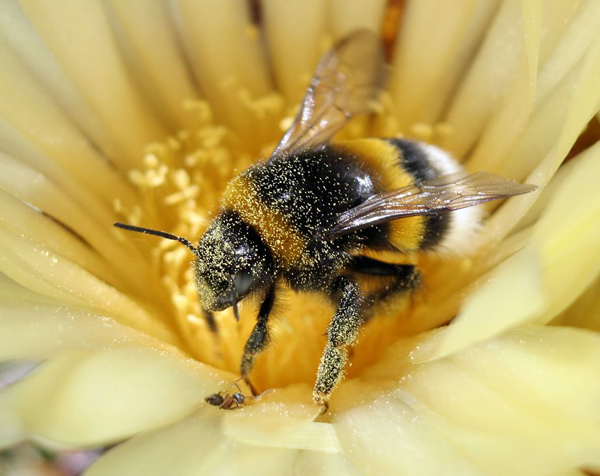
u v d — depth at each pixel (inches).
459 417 5.2
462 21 5.9
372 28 6.1
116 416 5.1
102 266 5.8
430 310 5.7
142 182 6.1
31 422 5.0
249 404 5.4
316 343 5.7
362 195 5.4
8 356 5.2
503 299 5.0
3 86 5.7
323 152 5.4
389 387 5.4
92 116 6.0
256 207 5.3
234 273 5.2
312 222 5.3
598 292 5.3
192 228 6.0
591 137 5.5
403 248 5.6
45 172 5.8
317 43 6.2
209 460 5.2
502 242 5.6
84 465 5.7
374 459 5.2
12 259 5.2
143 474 5.2
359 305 5.5
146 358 5.3
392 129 6.1
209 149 6.2
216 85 6.2
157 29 6.1
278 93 6.3
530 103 5.4
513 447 5.0
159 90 6.2
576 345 5.1
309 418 5.3
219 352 5.8
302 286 5.5
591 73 5.1
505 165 5.7
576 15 5.5
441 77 6.0
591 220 5.0
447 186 5.3
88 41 5.9
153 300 5.9
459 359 5.3
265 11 6.2
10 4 5.8
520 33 5.8
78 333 5.3
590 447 4.9
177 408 5.2
